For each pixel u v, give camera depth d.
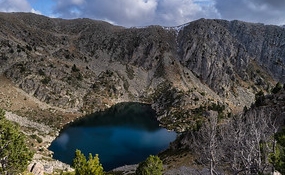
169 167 63.94
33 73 180.62
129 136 131.88
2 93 156.25
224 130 36.84
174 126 151.62
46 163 77.50
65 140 121.94
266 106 67.31
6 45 191.75
